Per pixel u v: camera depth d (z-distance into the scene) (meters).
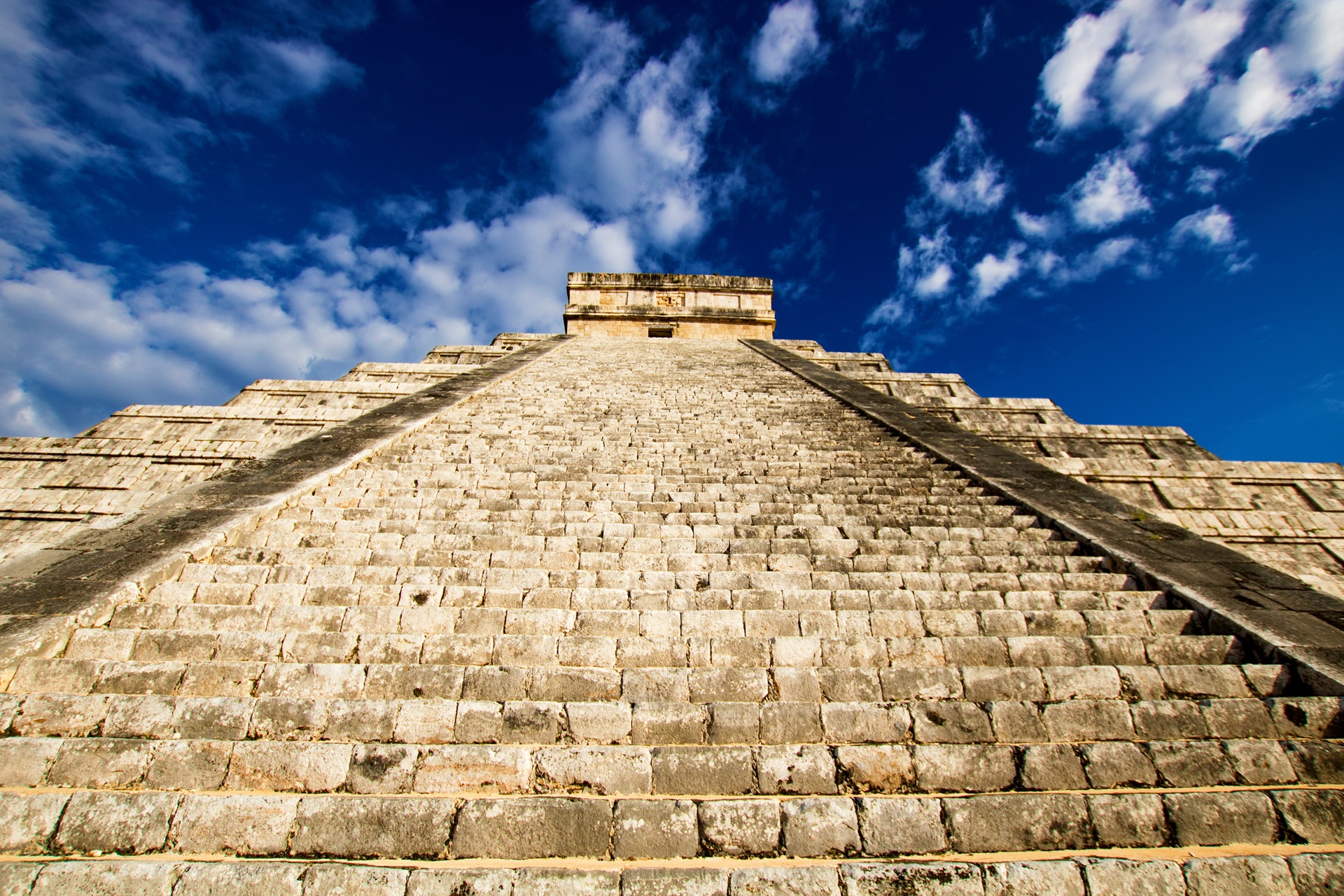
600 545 6.31
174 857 3.33
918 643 4.88
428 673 4.44
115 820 3.43
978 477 8.43
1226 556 6.20
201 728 4.00
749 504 7.35
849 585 5.79
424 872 3.12
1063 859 3.28
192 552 5.80
